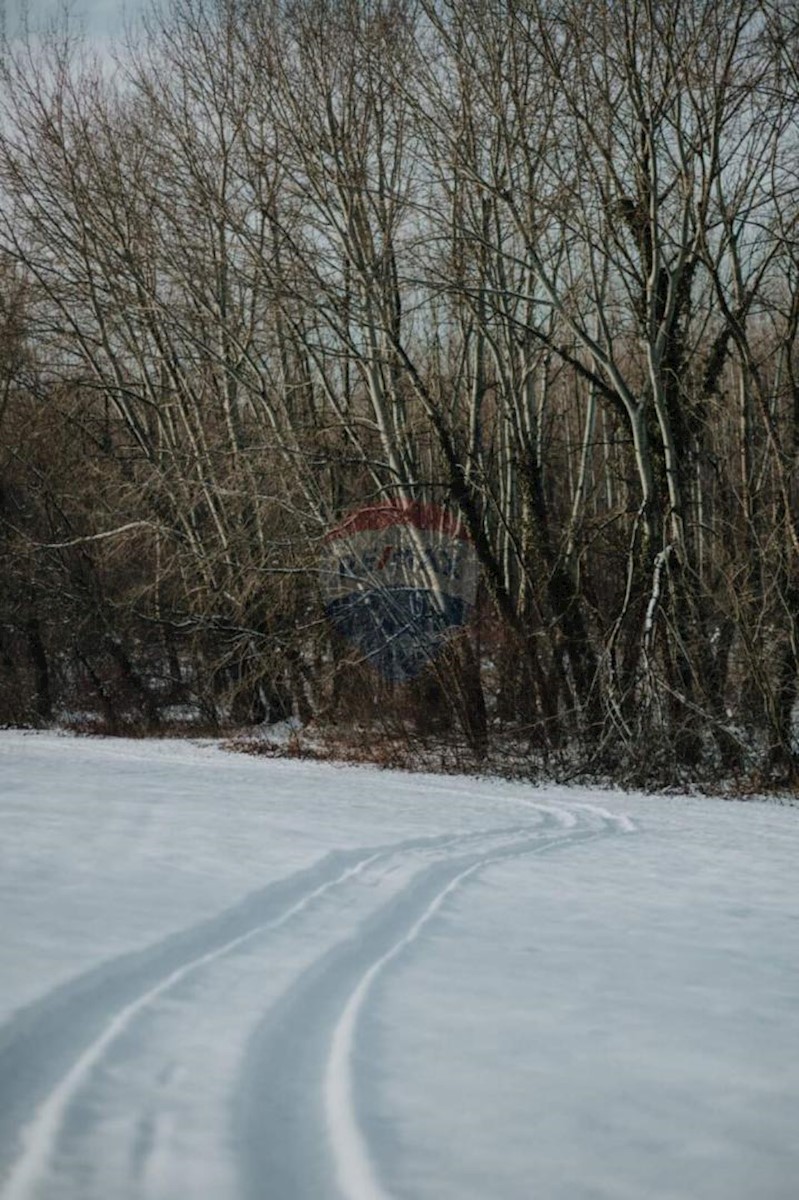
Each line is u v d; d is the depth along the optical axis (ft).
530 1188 15.90
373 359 96.63
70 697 144.25
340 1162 16.20
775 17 84.74
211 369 116.78
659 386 87.86
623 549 99.66
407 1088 19.61
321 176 99.96
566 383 128.77
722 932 33.58
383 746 99.30
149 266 114.93
